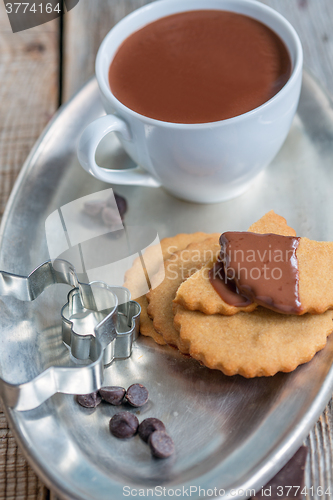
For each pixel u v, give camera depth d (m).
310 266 0.32
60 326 0.34
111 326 0.31
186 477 0.29
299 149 0.39
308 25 0.47
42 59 0.47
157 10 0.37
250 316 0.32
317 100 0.39
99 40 0.47
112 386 0.31
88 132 0.34
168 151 0.33
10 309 0.34
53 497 0.31
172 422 0.31
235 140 0.33
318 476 0.30
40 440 0.29
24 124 0.44
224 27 0.36
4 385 0.29
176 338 0.32
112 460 0.30
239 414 0.30
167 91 0.34
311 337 0.31
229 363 0.31
